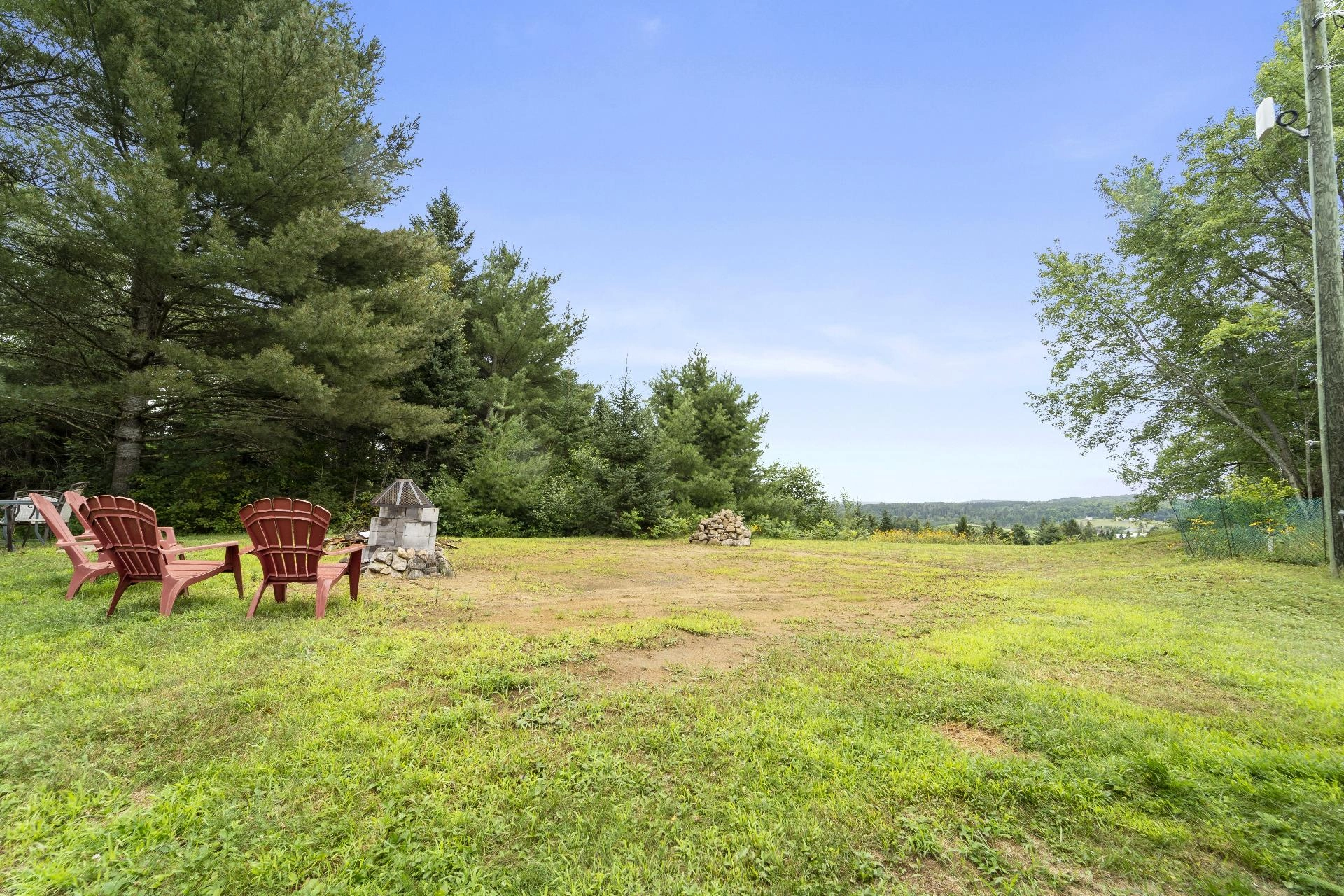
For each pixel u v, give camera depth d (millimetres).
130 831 2211
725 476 25281
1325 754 3006
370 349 13766
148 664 4059
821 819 2465
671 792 2672
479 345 23953
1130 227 19688
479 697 3688
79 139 11070
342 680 3855
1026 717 3549
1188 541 13023
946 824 2445
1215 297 18844
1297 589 8359
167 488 14812
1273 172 16797
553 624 5855
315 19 13602
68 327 12414
